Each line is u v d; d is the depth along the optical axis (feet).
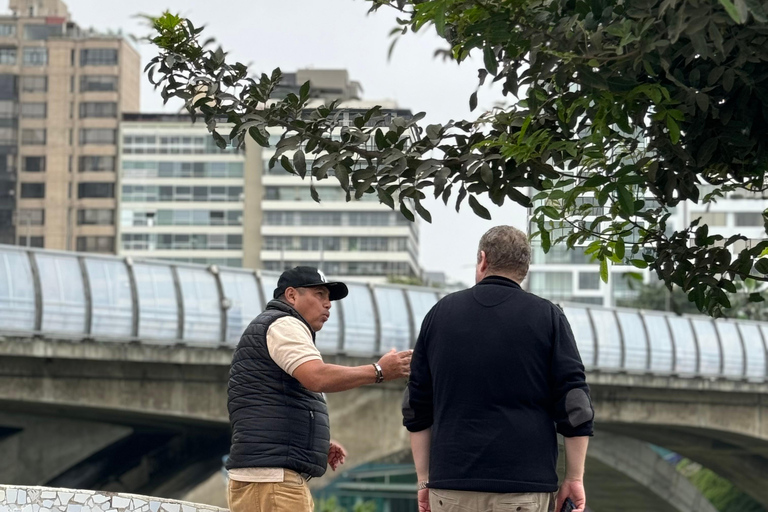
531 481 15.61
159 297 106.93
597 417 144.05
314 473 18.67
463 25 15.43
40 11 329.11
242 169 320.09
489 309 16.07
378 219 319.68
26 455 122.31
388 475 288.30
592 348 139.85
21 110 314.76
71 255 102.01
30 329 97.66
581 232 17.60
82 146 315.58
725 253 17.52
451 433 15.90
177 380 110.22
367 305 120.98
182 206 318.24
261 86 17.28
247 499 18.30
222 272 112.78
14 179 313.53
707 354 151.43
